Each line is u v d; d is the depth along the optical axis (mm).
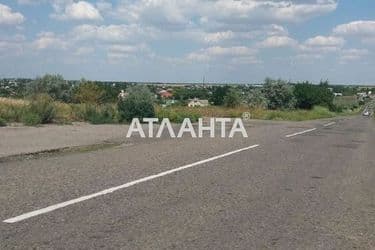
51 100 36938
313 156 17031
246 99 91625
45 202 8000
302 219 7734
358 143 24031
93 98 52969
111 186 9648
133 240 6184
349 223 7602
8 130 25484
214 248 6016
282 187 10508
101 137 22953
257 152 17484
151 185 9992
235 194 9477
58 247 5781
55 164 12594
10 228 6473
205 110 59625
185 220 7309
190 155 15656
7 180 9930
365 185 11312
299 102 104125
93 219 7113
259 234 6746
